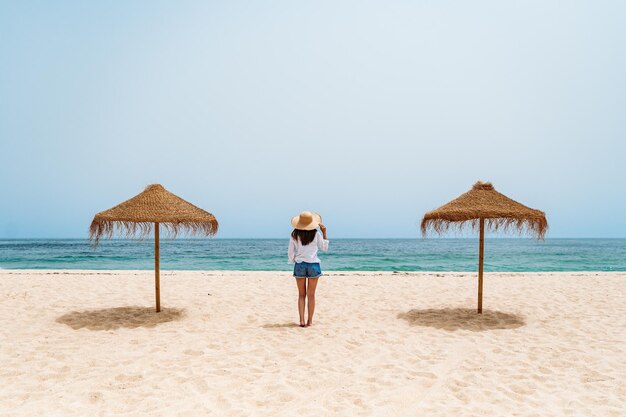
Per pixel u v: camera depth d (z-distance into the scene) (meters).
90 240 6.44
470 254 39.75
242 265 27.64
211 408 3.49
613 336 5.84
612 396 3.84
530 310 7.54
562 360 4.80
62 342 5.40
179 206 6.75
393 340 5.59
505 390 3.97
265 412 3.43
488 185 7.05
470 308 7.73
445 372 4.43
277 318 6.92
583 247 61.06
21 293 8.73
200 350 5.08
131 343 5.37
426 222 6.98
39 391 3.80
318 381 4.12
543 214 6.49
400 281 11.17
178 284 10.52
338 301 8.36
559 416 3.42
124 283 10.66
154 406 3.52
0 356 4.78
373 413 3.44
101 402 3.60
